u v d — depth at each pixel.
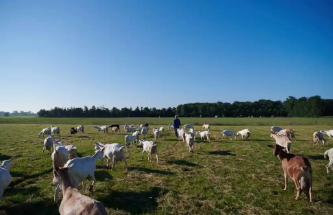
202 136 20.48
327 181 8.56
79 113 128.62
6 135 25.67
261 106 128.62
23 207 6.47
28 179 9.05
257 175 9.30
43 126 42.38
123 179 8.85
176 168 10.54
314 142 17.69
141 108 136.25
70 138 22.56
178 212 6.15
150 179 8.91
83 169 7.04
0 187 6.15
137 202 6.79
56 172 6.35
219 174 9.61
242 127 38.72
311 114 103.25
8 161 8.05
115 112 130.25
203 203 6.72
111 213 6.03
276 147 8.01
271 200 6.88
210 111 123.44
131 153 14.23
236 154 13.75
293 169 6.98
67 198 4.42
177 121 22.69
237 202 6.79
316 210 6.20
